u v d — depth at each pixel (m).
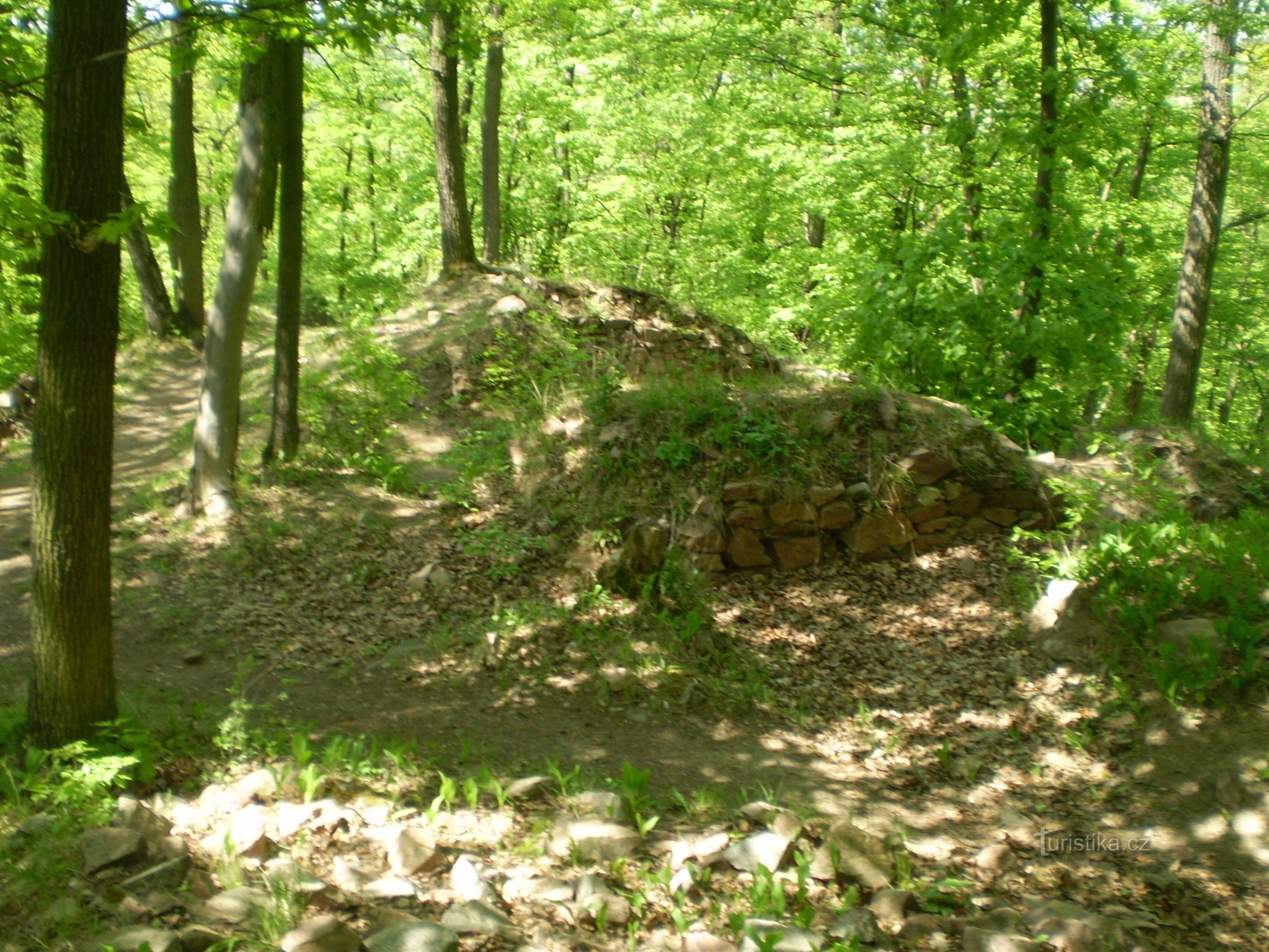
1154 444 11.36
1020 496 9.54
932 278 11.57
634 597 8.59
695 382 10.60
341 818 5.02
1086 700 6.84
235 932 3.99
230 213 10.31
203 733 6.12
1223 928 4.70
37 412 5.41
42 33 7.11
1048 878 5.19
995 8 11.09
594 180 22.47
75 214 5.16
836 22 16.00
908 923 4.54
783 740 7.00
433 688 7.62
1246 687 6.28
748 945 4.05
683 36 15.16
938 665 7.72
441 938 3.88
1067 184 14.97
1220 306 19.72
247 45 6.50
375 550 9.69
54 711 5.52
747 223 20.66
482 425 12.29
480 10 14.75
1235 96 17.33
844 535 9.23
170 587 9.19
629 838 5.09
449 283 15.75
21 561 9.98
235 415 10.57
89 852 4.42
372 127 22.03
